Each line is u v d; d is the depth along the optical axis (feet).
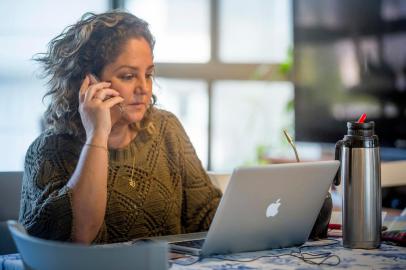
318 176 6.25
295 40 13.98
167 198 7.62
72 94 7.20
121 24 7.07
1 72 16.71
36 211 6.33
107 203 7.16
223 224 5.84
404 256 6.02
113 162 7.34
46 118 7.38
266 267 5.60
